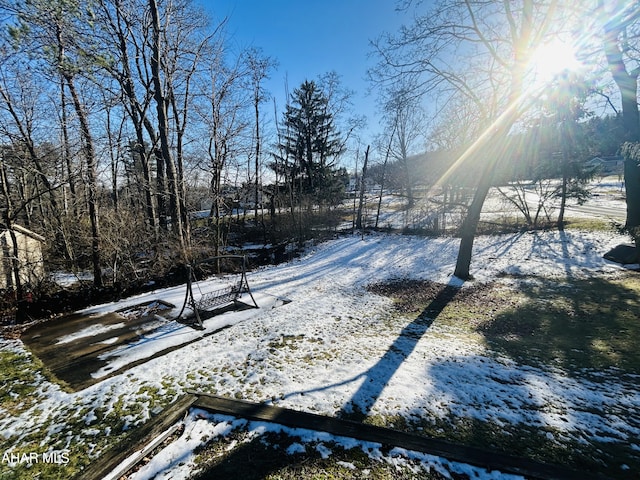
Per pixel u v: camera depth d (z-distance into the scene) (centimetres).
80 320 617
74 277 933
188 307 657
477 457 244
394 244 1412
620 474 226
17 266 700
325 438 271
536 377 369
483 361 414
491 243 1209
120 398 348
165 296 771
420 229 1581
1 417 326
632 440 262
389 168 2431
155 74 935
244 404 320
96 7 863
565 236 1117
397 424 290
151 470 244
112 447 267
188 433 285
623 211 1543
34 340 525
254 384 368
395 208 2481
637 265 802
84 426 305
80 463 258
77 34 757
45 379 401
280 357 439
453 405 318
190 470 243
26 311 635
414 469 237
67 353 473
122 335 538
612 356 411
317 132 2680
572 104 955
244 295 772
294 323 577
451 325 566
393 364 409
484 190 816
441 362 413
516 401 322
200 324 573
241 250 1431
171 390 361
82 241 946
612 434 270
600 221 1242
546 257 966
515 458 241
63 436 292
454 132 1477
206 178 1371
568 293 682
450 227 1623
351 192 3186
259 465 245
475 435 273
